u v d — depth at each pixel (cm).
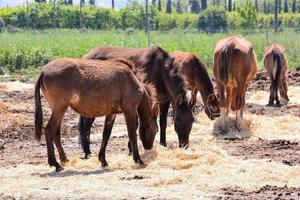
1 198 906
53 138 1083
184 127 1239
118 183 985
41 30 4659
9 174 1056
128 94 1113
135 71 1159
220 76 1477
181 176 1022
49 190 946
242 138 1410
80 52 2919
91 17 5497
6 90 2198
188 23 5553
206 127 1504
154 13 5784
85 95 1073
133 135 1117
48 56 2808
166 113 1310
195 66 1423
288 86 2300
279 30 4728
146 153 1173
